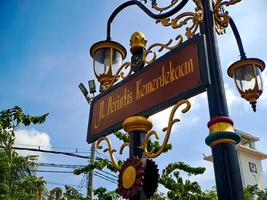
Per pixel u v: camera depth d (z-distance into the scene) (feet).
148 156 10.48
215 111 9.07
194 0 11.30
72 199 40.91
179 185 33.37
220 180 8.03
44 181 34.83
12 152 33.32
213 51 10.07
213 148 8.52
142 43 13.03
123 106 12.10
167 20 12.02
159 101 10.59
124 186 10.34
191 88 9.62
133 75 12.20
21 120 32.19
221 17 11.24
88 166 35.29
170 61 10.82
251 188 77.25
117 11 14.99
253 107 13.73
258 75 14.06
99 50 14.16
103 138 12.49
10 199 29.89
